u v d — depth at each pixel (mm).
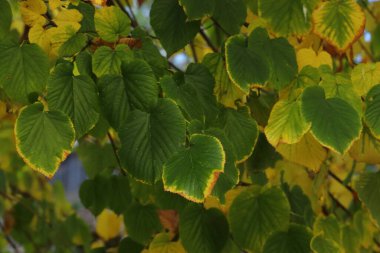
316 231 1551
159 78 1432
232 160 1356
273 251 1500
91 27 1462
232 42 1432
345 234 1656
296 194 1674
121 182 1705
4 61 1373
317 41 1537
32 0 1411
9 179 2408
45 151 1314
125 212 1690
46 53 1418
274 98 1587
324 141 1352
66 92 1350
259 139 1603
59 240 2352
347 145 1350
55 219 2434
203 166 1292
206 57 1485
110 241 2049
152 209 1677
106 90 1360
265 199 1524
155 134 1330
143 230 1680
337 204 1770
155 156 1323
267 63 1434
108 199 1713
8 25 1427
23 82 1376
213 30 1715
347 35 1465
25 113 1319
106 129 1521
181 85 1405
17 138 1312
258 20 1509
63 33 1413
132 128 1335
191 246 1516
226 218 1538
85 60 1397
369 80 1441
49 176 1312
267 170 1743
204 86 1446
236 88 1499
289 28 1471
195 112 1396
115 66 1389
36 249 2443
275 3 1464
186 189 1285
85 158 1869
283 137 1391
